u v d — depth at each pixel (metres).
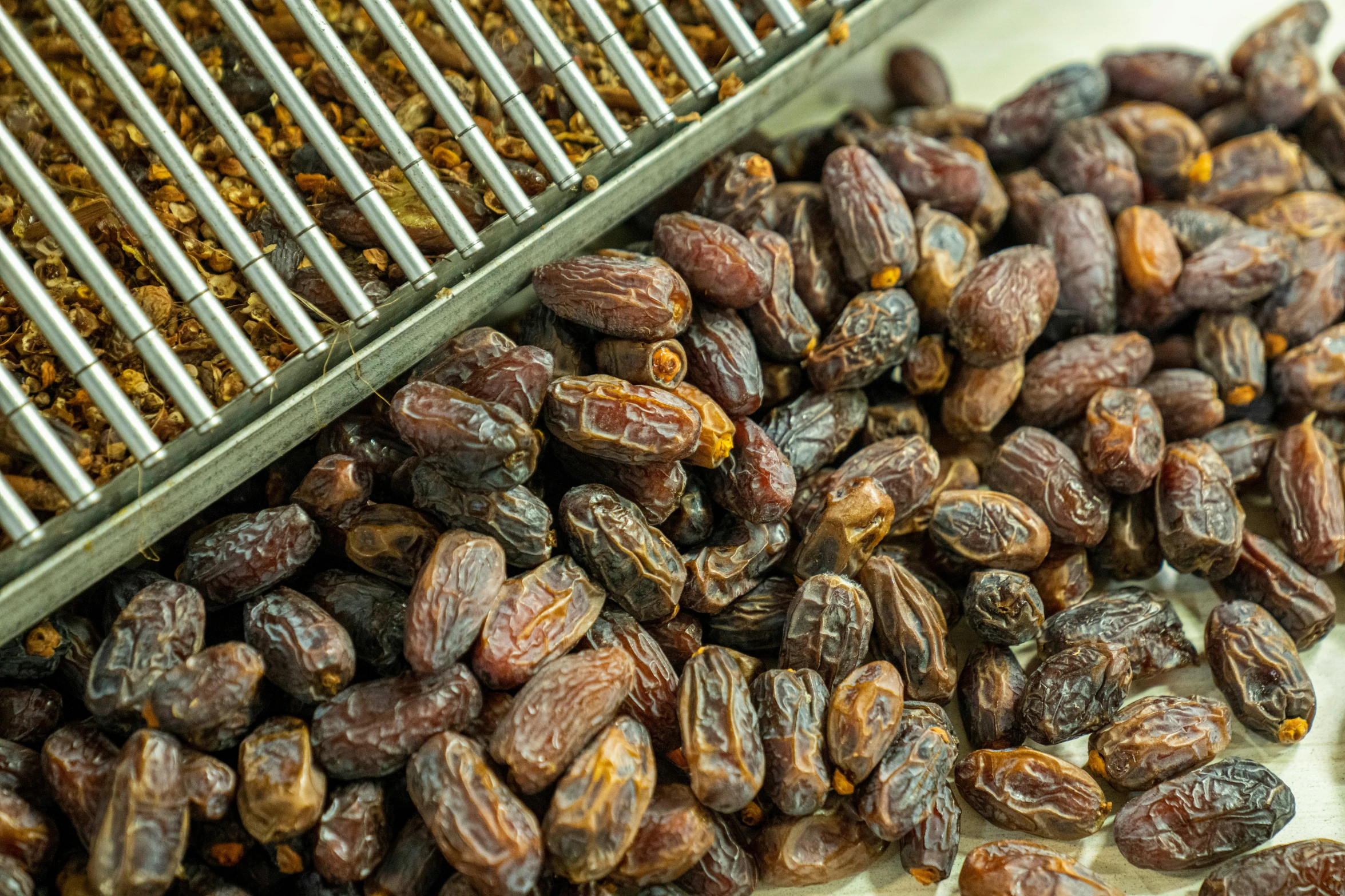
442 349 0.58
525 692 0.54
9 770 0.53
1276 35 0.71
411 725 0.53
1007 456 0.61
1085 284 0.64
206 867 0.53
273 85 0.56
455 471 0.55
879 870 0.56
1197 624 0.61
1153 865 0.56
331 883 0.53
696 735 0.54
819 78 0.64
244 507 0.58
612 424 0.56
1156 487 0.61
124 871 0.51
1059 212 0.65
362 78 0.57
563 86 0.59
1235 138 0.70
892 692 0.55
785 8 0.61
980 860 0.55
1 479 0.53
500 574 0.55
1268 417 0.65
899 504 0.60
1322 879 0.54
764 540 0.58
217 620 0.57
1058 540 0.61
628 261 0.58
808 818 0.55
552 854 0.52
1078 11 0.78
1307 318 0.64
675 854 0.53
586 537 0.56
